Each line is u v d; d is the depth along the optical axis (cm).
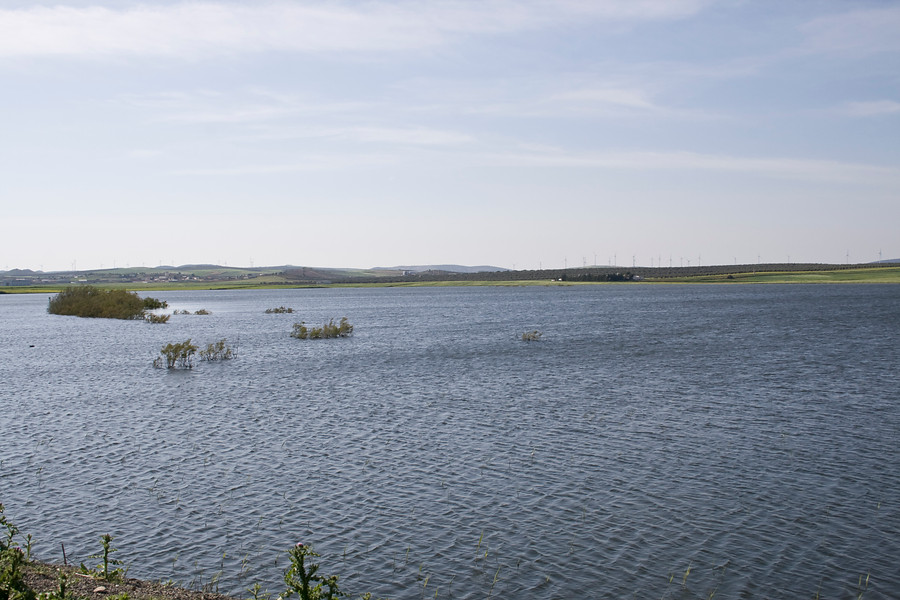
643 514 1738
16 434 2589
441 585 1376
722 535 1609
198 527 1661
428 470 2106
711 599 1324
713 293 19275
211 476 2050
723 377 3938
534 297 18625
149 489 1934
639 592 1349
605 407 3069
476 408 3064
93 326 8806
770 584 1383
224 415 2942
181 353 4697
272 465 2162
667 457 2234
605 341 6194
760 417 2834
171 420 2841
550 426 2686
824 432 2566
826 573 1427
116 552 1512
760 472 2073
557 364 4594
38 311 12950
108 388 3716
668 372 4159
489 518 1716
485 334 7150
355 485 1966
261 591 1337
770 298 15450
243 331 7875
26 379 4094
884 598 1330
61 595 1016
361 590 1352
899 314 9700
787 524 1673
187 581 1376
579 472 2080
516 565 1462
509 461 2194
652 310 11375
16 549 1095
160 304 13262
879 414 2884
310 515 1739
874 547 1547
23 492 1905
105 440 2489
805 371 4147
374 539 1594
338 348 5844
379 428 2667
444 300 17625
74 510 1769
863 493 1888
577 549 1537
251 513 1752
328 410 3041
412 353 5391
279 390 3606
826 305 12238
